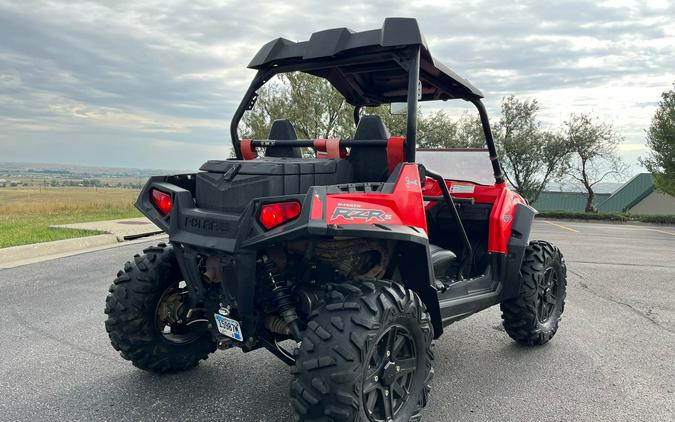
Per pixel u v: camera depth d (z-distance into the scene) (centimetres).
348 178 304
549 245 447
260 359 389
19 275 657
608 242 1338
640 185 3872
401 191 273
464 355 414
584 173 2936
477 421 299
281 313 271
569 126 2864
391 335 253
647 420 304
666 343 452
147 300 320
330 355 227
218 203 277
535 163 2866
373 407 249
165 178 312
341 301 244
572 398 333
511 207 423
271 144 333
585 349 433
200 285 285
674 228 2127
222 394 325
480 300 370
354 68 343
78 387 331
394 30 280
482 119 429
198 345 354
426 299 300
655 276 792
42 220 1340
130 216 1515
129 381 342
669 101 2547
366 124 305
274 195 261
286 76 1795
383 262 300
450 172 470
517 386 352
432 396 333
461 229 378
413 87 285
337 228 233
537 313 425
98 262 752
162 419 290
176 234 283
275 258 275
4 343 411
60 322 467
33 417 288
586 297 631
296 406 230
